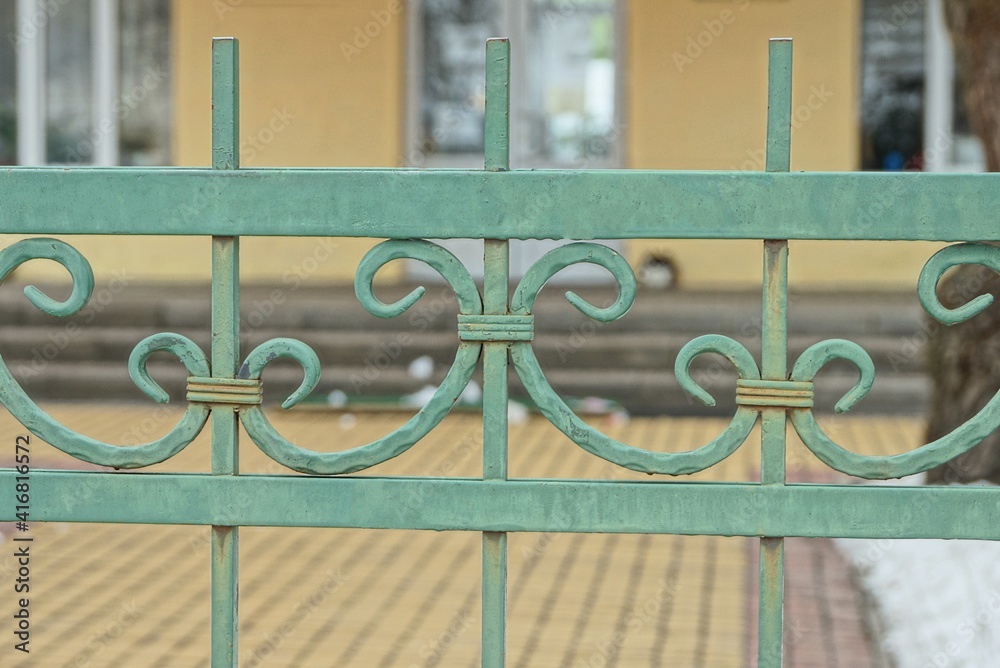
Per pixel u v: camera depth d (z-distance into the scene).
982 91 6.84
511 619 5.81
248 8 14.41
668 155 14.14
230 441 2.10
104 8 14.59
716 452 2.05
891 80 13.99
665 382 11.24
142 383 2.09
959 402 6.78
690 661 5.23
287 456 2.08
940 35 13.84
